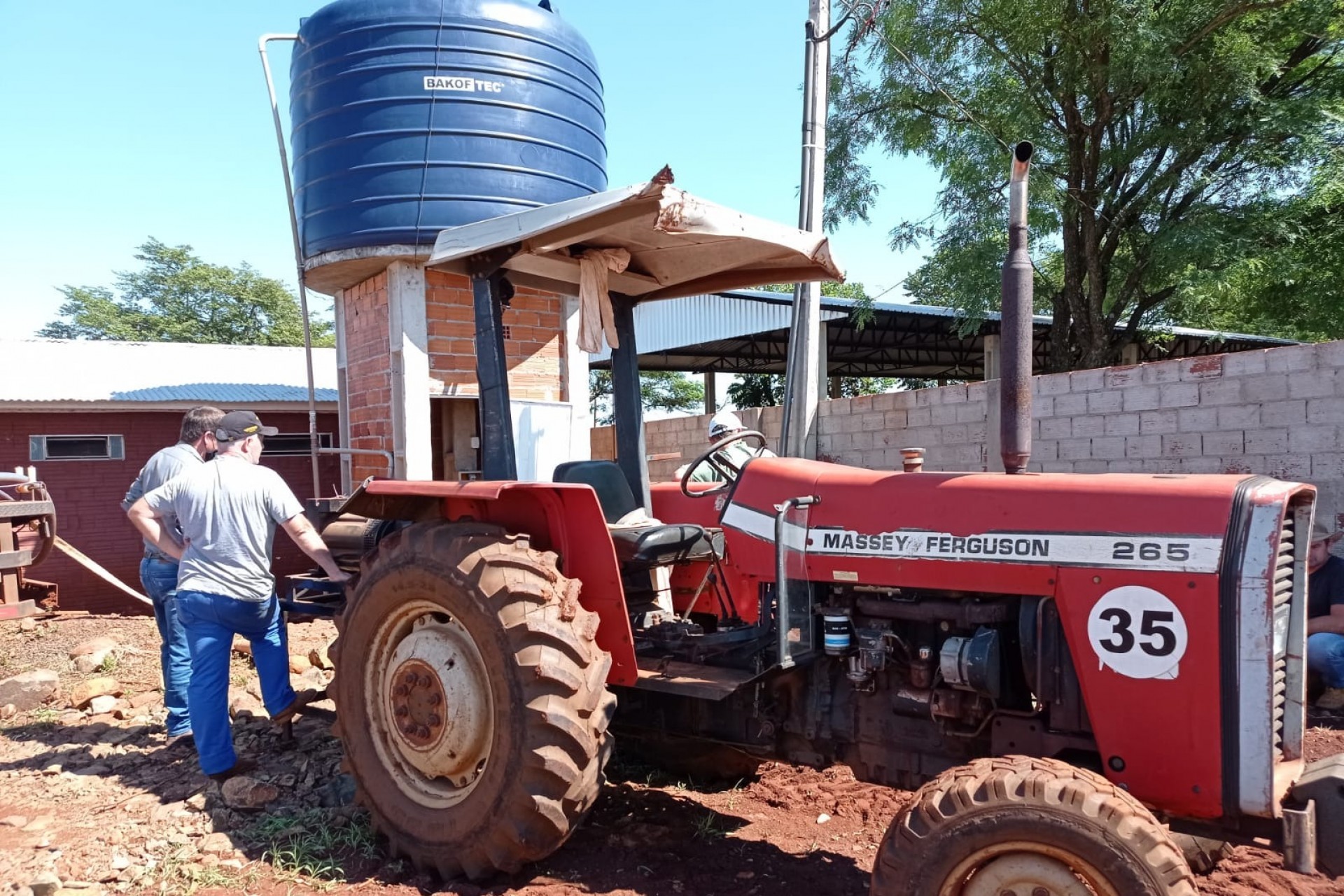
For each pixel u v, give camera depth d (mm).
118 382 10852
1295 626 2596
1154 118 11516
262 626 4062
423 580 3215
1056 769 2346
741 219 3271
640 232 3471
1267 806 2387
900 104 11453
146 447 10562
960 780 2400
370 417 7047
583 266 3721
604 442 13891
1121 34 9977
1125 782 2561
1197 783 2467
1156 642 2514
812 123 7430
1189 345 17875
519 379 6949
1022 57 11055
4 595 7191
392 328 6555
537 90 6566
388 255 6309
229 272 35219
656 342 17594
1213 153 11438
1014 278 2896
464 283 6742
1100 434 6680
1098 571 2615
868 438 8797
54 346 11883
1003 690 2814
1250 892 3023
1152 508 2609
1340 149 10352
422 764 3221
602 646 3264
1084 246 12117
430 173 6270
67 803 3734
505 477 3566
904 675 3029
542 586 3053
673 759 4152
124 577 10344
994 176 10672
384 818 3271
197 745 3873
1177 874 2156
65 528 10055
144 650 6480
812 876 3174
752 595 3518
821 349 13492
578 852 3326
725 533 3461
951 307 11492
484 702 3127
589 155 7023
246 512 3910
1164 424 6328
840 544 3090
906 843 2402
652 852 3344
